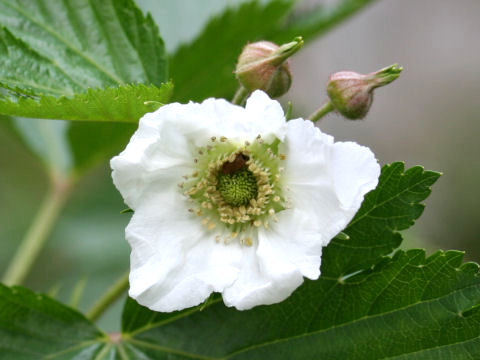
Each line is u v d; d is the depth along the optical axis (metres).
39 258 0.25
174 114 0.15
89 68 0.17
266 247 0.15
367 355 0.16
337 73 0.16
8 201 0.27
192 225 0.15
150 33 0.17
